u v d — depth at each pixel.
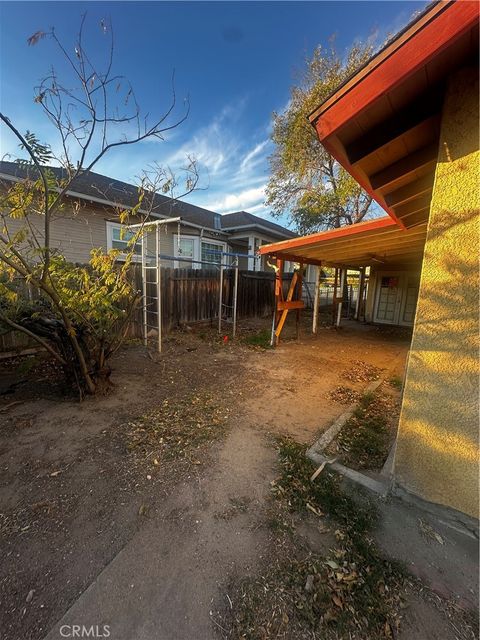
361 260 8.06
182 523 1.65
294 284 6.63
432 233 1.55
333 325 9.48
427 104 1.49
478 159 1.35
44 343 3.04
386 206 2.47
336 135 1.54
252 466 2.19
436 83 1.43
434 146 1.72
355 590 1.30
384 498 1.85
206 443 2.48
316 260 7.25
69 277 3.04
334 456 2.35
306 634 1.14
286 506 1.79
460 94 1.37
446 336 1.55
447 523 1.65
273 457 2.31
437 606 1.23
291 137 10.24
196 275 7.57
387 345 6.80
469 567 1.40
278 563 1.43
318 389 3.88
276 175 12.17
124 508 1.75
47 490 1.88
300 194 12.50
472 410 1.51
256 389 3.79
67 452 2.29
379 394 3.77
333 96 1.41
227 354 5.44
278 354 5.62
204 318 7.98
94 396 3.29
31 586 1.28
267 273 10.35
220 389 3.73
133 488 1.92
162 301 6.56
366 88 1.32
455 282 1.49
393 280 9.94
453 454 1.59
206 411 3.09
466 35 1.09
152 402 3.25
